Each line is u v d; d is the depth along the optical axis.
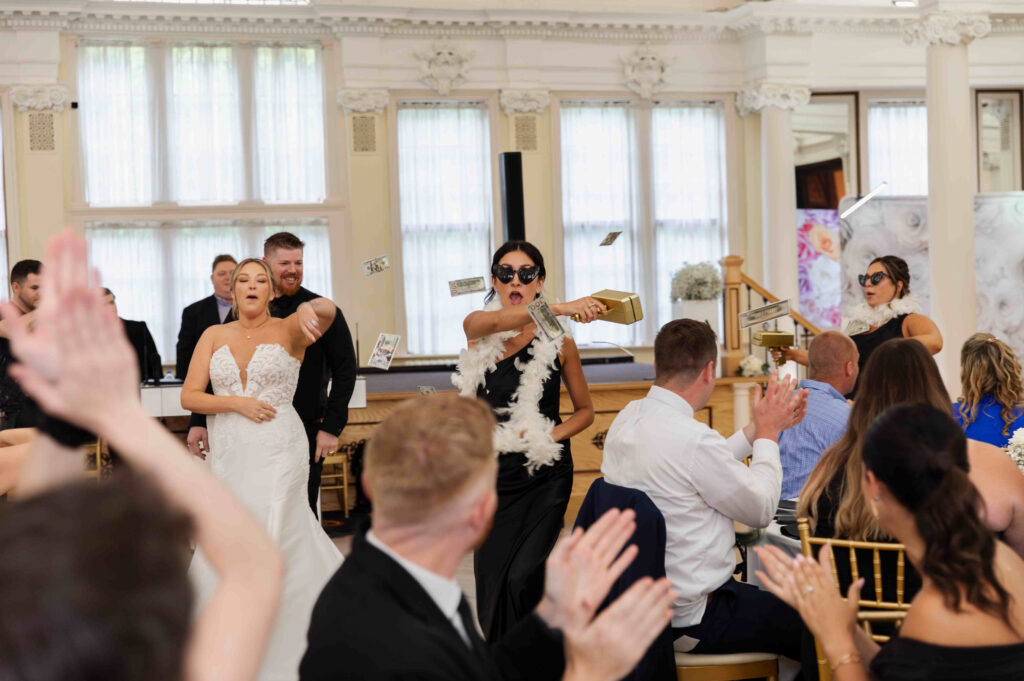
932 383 2.61
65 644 0.60
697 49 10.62
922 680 1.63
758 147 10.83
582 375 3.73
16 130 9.37
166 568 0.66
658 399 2.86
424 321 10.22
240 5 9.52
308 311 3.61
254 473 3.63
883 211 10.04
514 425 3.47
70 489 0.69
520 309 3.54
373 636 1.40
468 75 10.16
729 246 10.79
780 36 10.33
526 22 10.09
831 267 11.40
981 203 9.70
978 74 11.05
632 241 10.63
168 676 0.63
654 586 1.38
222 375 3.68
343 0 9.66
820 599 1.83
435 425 1.46
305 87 9.91
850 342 3.72
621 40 10.47
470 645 1.49
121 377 0.92
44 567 0.62
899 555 2.38
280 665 3.45
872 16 10.39
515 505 3.42
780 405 2.85
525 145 10.32
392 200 10.07
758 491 2.71
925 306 10.09
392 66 9.97
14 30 9.27
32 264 4.41
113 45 9.52
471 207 10.29
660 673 2.47
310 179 9.96
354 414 6.70
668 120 10.68
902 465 1.68
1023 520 2.49
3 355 4.21
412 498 1.44
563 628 1.46
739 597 2.76
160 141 9.62
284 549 3.60
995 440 3.55
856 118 11.32
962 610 1.64
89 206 9.53
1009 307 9.73
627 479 2.83
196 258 9.76
